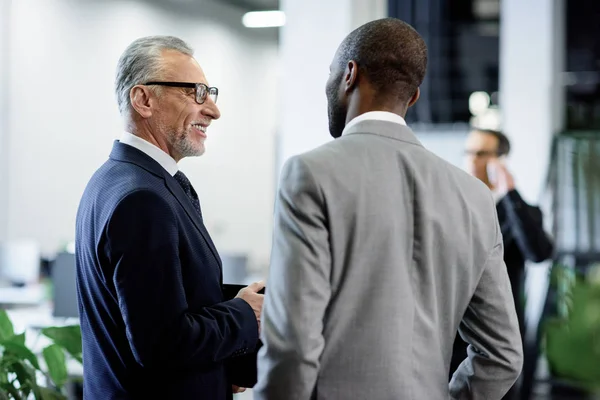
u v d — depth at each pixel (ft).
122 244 5.29
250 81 41.06
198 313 5.59
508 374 4.95
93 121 30.22
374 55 4.82
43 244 27.99
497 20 21.04
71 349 8.03
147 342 5.25
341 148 4.68
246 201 40.57
